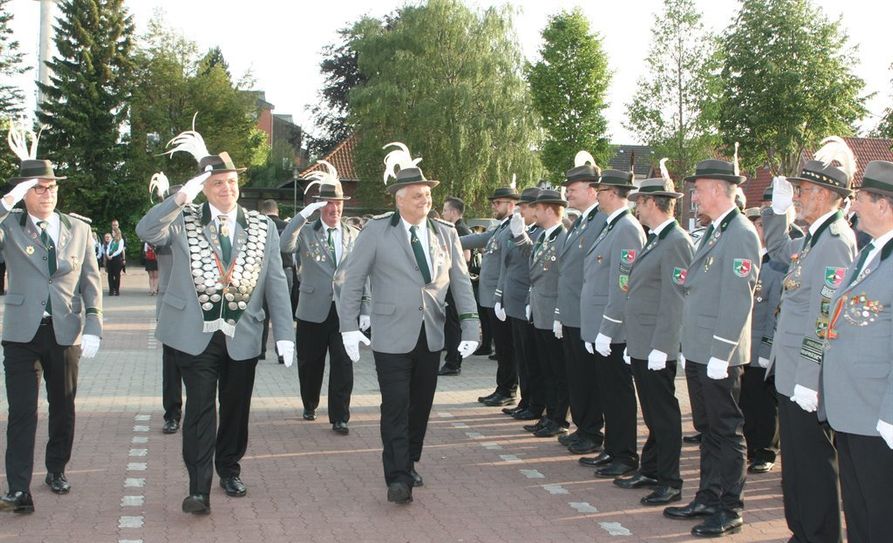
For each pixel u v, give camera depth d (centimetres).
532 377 912
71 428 633
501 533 571
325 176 869
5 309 598
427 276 638
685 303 602
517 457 772
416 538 558
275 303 627
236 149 4788
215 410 597
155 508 607
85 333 621
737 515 577
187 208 616
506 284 926
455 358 1202
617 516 611
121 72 4691
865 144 3894
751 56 2409
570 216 1148
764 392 738
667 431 638
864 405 430
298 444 802
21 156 616
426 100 3353
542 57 4369
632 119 3075
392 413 624
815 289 490
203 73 4844
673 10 2977
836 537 511
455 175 3316
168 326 598
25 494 583
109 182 4616
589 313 725
